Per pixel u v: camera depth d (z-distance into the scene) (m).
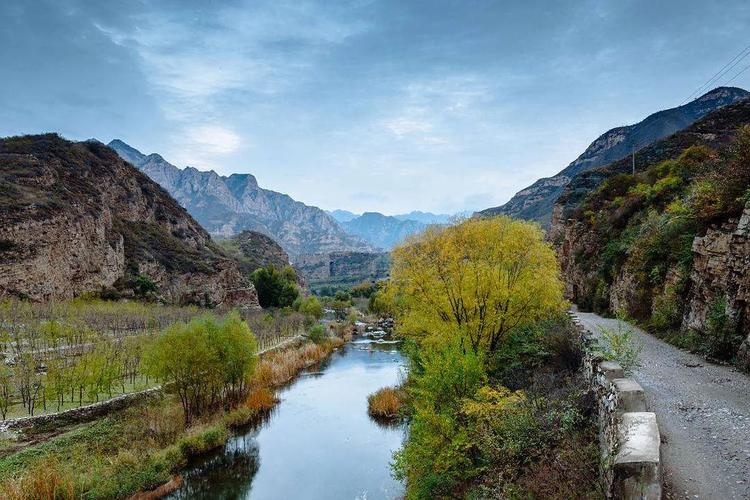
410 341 24.23
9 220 50.66
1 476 17.19
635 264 22.94
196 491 20.06
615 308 25.61
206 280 78.69
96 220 66.06
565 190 57.28
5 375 24.41
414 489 14.71
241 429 27.08
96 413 24.75
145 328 43.06
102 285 62.25
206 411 26.98
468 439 13.88
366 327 73.19
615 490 6.93
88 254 61.59
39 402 23.92
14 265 48.47
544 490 9.56
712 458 7.72
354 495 19.67
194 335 26.14
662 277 19.58
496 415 13.16
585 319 24.33
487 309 20.41
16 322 36.34
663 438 8.55
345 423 28.09
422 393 16.05
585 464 9.18
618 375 10.33
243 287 86.38
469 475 13.37
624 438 7.25
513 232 21.47
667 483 7.11
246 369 29.75
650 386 11.37
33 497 15.49
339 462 22.81
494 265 21.06
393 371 41.12
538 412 12.20
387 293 24.14
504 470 11.42
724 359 13.20
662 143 51.75
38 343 33.12
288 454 23.81
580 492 8.75
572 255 41.06
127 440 21.91
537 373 15.73
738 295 12.95
